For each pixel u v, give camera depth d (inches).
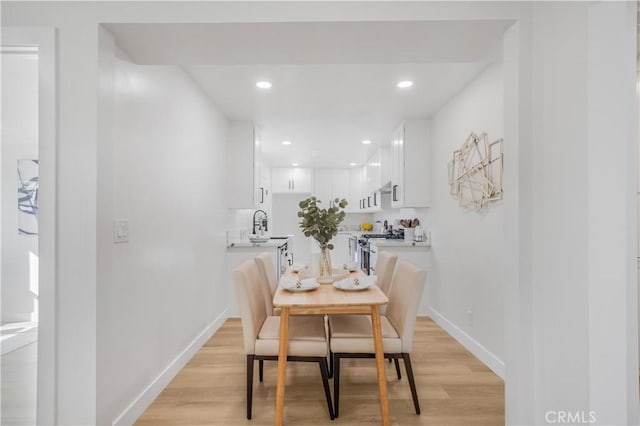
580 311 56.6
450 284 133.0
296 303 75.1
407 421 76.6
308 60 81.5
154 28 66.9
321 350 78.1
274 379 96.7
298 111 147.3
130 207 76.6
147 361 83.5
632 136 53.4
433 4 66.0
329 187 310.2
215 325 138.6
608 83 54.2
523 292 66.3
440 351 115.7
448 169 133.4
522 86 66.1
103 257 65.9
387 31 69.1
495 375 98.2
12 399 87.0
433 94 127.0
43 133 63.9
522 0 66.3
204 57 79.1
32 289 151.2
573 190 58.0
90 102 64.3
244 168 162.6
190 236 112.9
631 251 53.7
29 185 150.1
